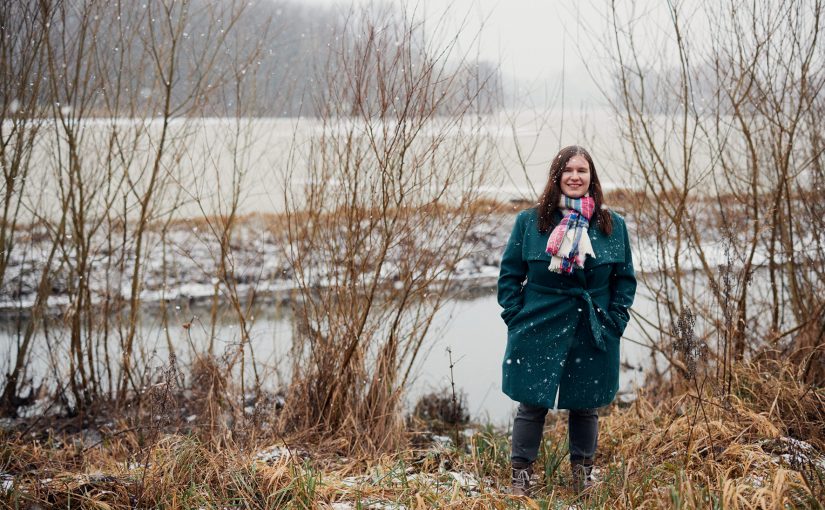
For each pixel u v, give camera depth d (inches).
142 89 213.0
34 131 195.8
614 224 142.7
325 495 134.5
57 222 235.0
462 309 334.3
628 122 213.3
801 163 217.0
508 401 231.5
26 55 190.4
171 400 161.6
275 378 224.1
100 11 202.7
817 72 198.5
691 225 213.8
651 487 131.6
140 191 248.4
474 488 143.3
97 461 167.0
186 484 136.6
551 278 139.9
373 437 175.2
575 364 140.0
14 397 211.3
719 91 203.5
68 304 236.4
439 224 183.9
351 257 179.9
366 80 169.3
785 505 117.2
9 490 126.4
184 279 360.5
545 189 142.9
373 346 192.2
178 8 211.6
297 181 218.4
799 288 212.2
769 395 174.7
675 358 211.6
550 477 148.3
